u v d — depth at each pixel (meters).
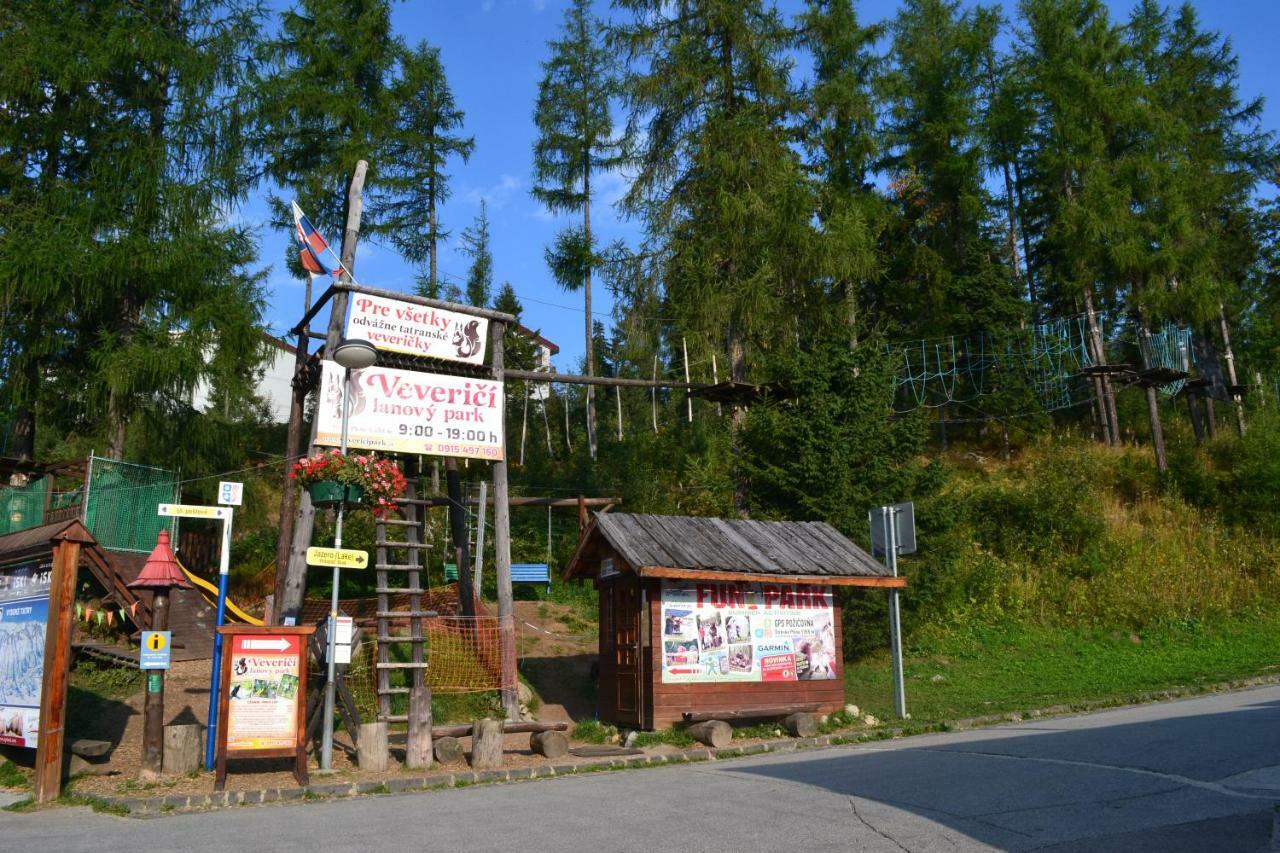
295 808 8.70
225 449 20.89
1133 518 26.11
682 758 11.47
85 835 7.54
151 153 19.00
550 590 23.55
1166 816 6.73
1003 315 32.06
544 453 43.38
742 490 19.92
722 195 20.11
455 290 32.62
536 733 12.13
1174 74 35.59
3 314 18.36
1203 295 28.75
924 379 29.89
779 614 13.94
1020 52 31.98
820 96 22.34
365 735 10.48
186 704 12.88
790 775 9.35
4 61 17.97
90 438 20.33
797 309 21.92
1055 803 7.23
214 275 19.66
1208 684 16.09
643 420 51.22
